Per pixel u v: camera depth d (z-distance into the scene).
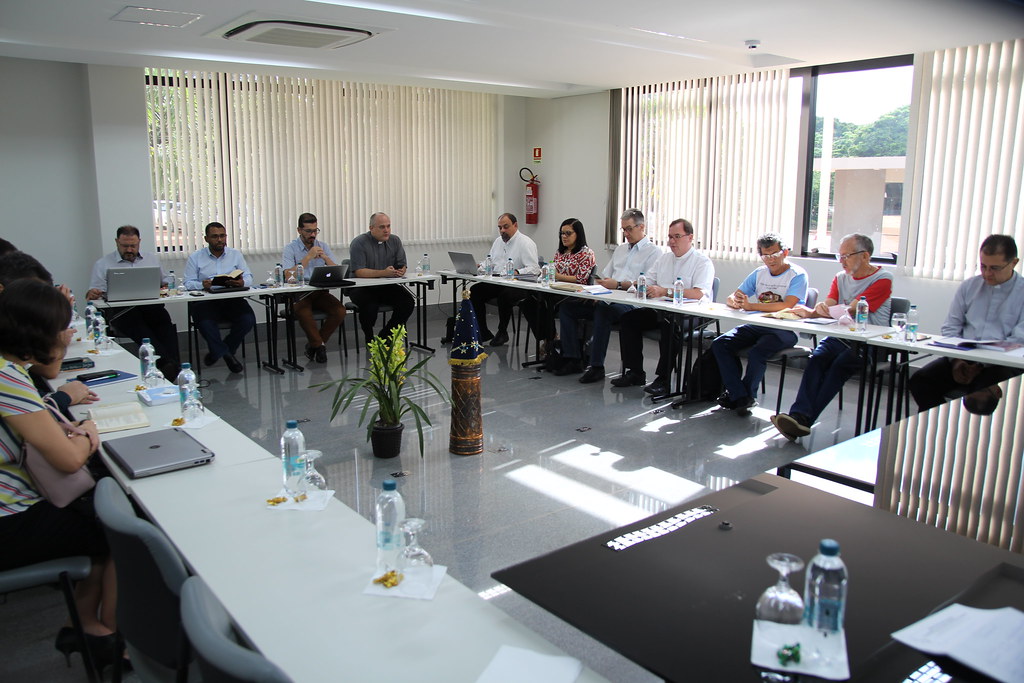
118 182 6.34
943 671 1.15
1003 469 2.16
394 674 1.24
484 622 1.40
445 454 4.04
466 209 8.55
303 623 1.38
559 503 3.41
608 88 7.57
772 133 6.38
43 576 2.02
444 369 6.00
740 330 4.86
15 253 3.10
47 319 2.06
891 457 2.30
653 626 1.27
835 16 4.32
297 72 6.43
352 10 4.35
